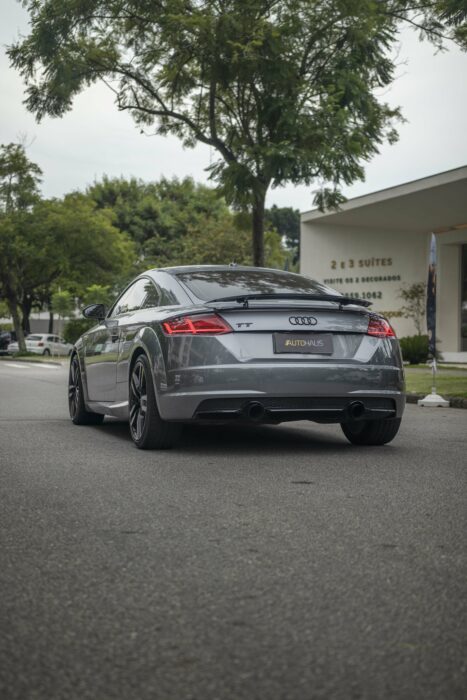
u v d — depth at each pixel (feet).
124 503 13.78
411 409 34.76
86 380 25.98
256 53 50.21
